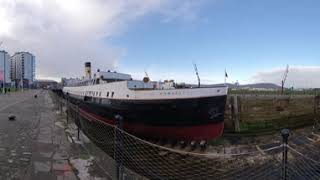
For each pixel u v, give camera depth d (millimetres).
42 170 7844
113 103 19797
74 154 9492
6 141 11562
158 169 12438
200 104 16625
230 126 30219
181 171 13375
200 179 13414
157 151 13070
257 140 25047
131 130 18875
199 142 17625
